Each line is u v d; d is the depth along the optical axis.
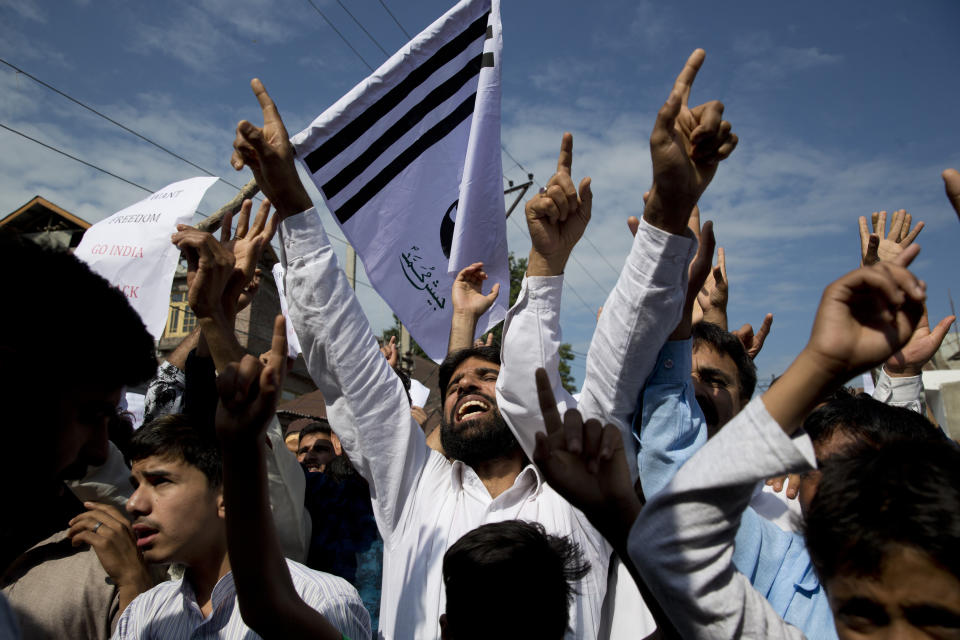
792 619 1.63
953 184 1.17
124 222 3.16
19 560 2.18
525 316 2.06
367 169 2.92
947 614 0.97
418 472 2.42
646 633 1.96
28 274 1.01
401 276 2.98
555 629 1.60
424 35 2.98
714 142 1.45
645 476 1.69
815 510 1.12
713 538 1.04
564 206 1.98
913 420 1.83
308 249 2.14
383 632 2.25
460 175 3.09
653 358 1.69
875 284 0.94
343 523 2.93
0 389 0.96
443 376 2.71
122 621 1.97
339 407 2.30
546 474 1.20
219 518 2.01
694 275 1.74
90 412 1.09
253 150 1.98
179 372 2.73
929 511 0.98
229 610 1.88
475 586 1.58
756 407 1.02
